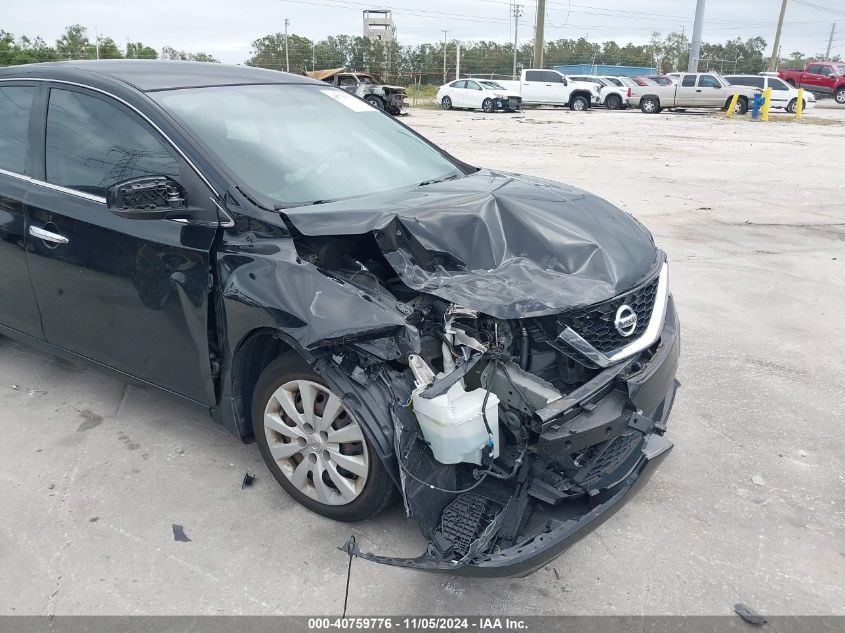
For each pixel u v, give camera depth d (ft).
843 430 12.59
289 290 8.75
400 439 8.31
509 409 8.66
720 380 14.43
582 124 77.05
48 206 11.37
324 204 10.18
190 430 12.22
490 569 7.58
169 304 10.11
